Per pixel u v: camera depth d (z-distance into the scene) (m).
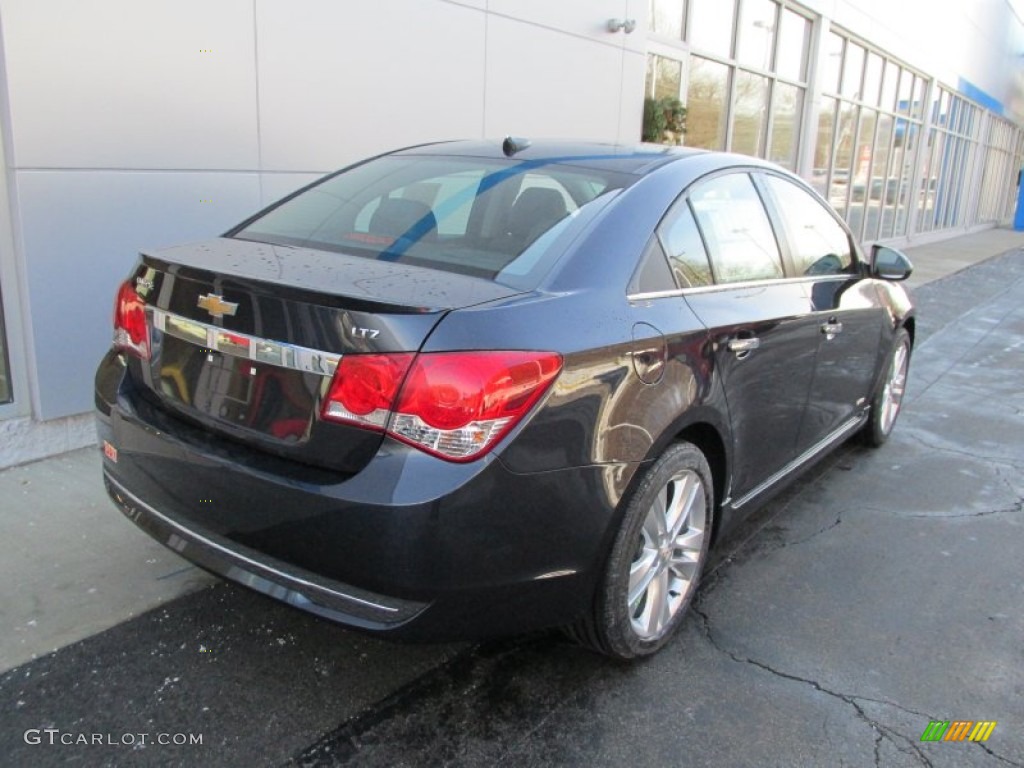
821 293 3.79
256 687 2.60
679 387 2.64
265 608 3.00
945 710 2.65
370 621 2.16
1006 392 6.84
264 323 2.25
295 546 2.20
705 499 2.94
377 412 2.08
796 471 3.82
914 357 8.10
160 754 2.30
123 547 3.35
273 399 2.26
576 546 2.34
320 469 2.19
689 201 3.04
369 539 2.08
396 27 5.71
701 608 3.20
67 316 4.20
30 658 2.66
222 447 2.35
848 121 15.81
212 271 2.38
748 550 3.71
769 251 3.51
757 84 12.27
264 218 3.20
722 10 10.95
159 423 2.52
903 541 3.87
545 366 2.20
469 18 6.27
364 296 2.15
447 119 6.27
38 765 2.24
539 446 2.19
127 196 4.36
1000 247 22.53
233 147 4.83
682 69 10.16
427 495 2.05
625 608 2.59
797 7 12.56
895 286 4.99
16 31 3.80
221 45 4.66
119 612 2.93
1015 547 3.85
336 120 5.41
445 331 2.10
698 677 2.76
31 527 3.47
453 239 2.71
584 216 2.71
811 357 3.63
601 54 7.73
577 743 2.43
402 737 2.42
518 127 6.98
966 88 23.56
